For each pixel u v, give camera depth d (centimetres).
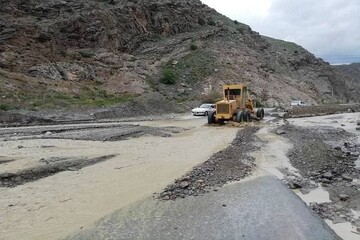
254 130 2633
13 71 4634
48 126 2936
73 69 5353
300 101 7250
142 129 2561
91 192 1163
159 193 1132
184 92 6097
